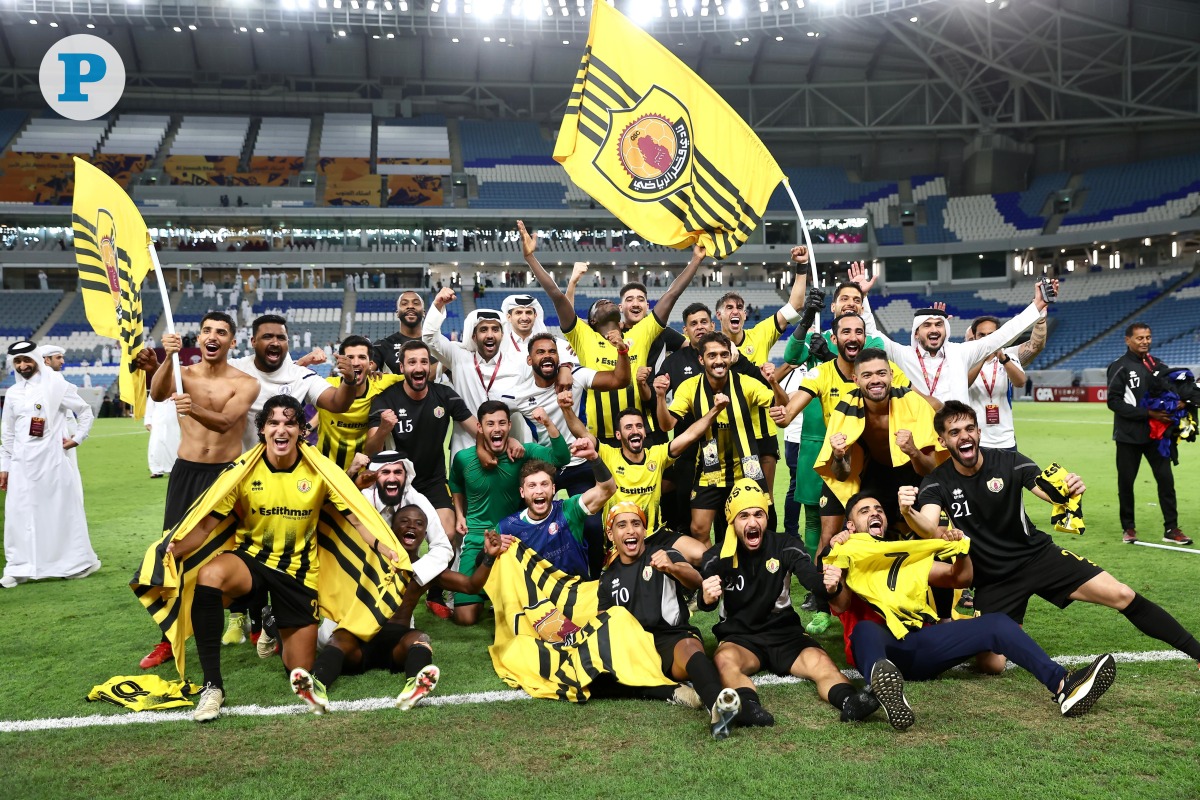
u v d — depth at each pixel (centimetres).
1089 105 4409
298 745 352
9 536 666
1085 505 936
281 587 433
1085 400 3294
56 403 680
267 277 4375
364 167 4591
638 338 691
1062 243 4216
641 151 671
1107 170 4481
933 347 580
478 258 4406
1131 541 731
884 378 484
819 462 509
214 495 415
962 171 4759
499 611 467
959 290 4525
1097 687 350
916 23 4000
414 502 500
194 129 4631
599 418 641
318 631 456
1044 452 1512
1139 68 4038
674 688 398
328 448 540
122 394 504
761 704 384
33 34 4406
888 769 316
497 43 4691
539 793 304
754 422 598
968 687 403
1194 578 596
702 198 663
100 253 528
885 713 371
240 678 444
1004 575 424
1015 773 310
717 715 349
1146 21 3897
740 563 427
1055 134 4600
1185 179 4216
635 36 676
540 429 764
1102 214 4278
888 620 411
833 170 4866
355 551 446
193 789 312
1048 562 417
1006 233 4425
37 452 668
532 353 596
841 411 502
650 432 650
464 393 647
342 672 448
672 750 339
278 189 4422
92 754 346
